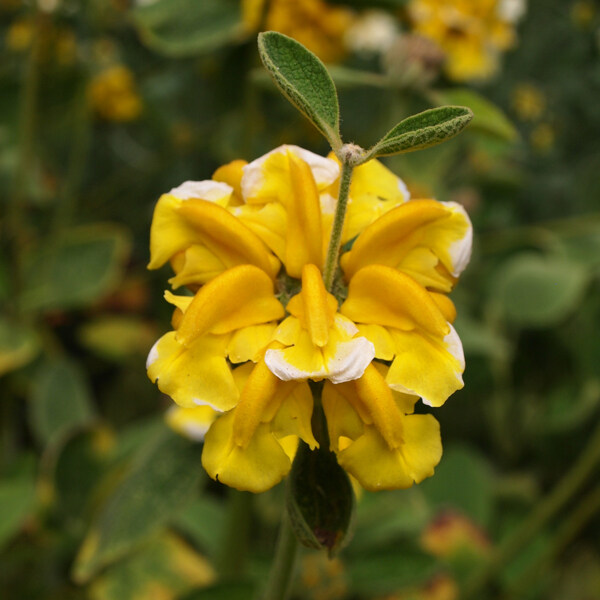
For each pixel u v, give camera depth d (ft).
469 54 1.77
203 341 0.76
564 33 2.78
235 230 0.79
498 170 2.17
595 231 1.98
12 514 1.37
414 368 0.76
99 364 2.22
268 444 0.75
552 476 2.10
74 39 2.10
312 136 2.06
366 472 0.76
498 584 1.68
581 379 1.93
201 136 2.14
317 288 0.75
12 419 1.99
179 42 1.44
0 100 1.89
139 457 1.11
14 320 1.70
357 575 1.45
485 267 2.15
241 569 1.28
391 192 0.84
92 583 1.41
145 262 2.36
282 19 1.67
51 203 2.22
